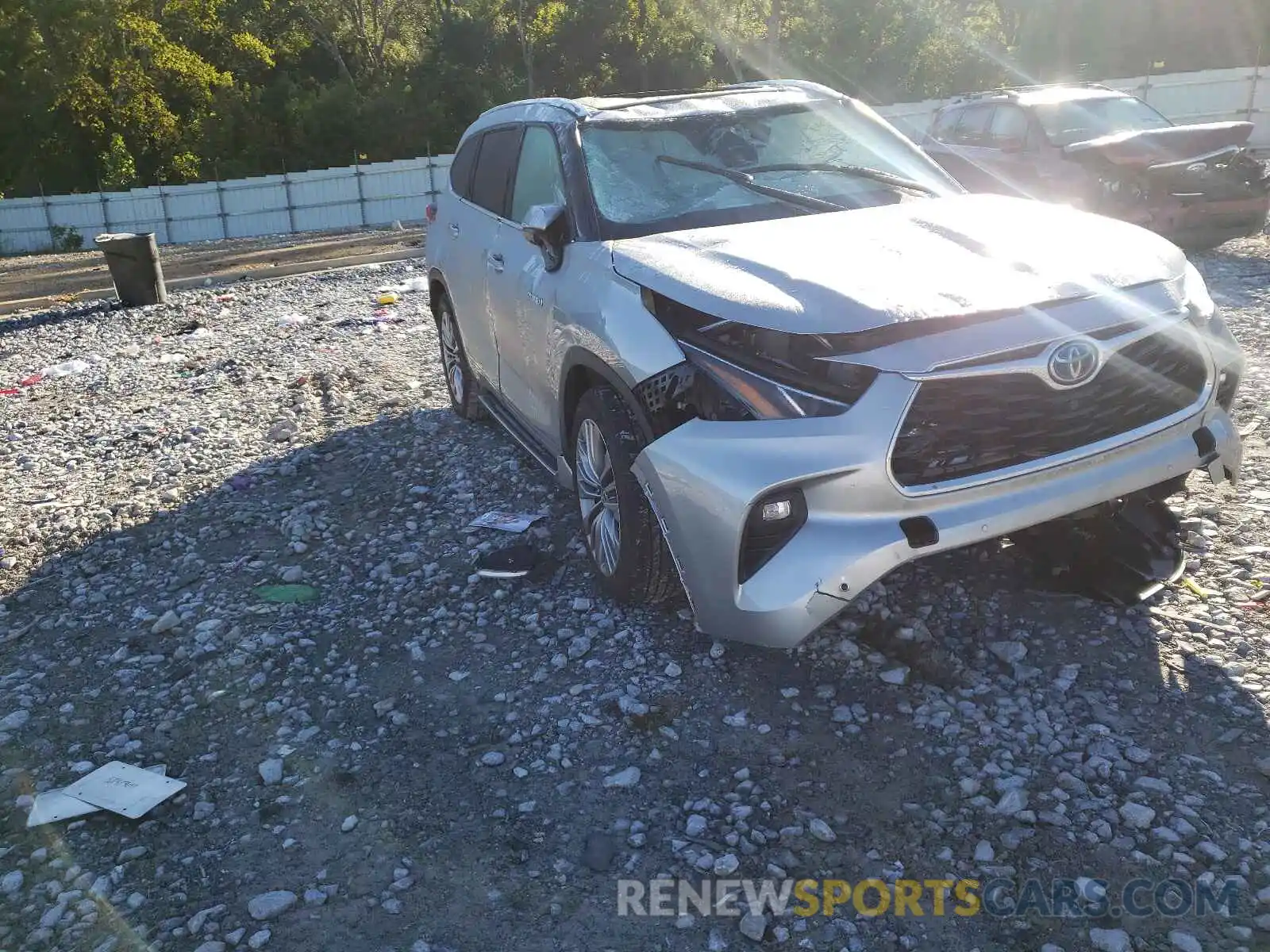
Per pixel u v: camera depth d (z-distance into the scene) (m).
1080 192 9.79
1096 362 3.24
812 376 3.21
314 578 4.82
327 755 3.43
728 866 2.76
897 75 50.94
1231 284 8.93
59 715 3.87
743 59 55.34
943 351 3.11
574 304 4.09
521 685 3.72
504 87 54.72
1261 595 3.74
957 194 4.54
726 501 3.23
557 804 3.09
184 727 3.71
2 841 3.17
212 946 2.64
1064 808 2.86
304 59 61.84
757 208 4.35
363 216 33.44
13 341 12.23
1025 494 3.24
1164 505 4.07
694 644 3.82
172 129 52.91
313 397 8.02
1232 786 2.88
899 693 3.44
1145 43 41.66
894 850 2.79
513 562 4.58
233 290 14.44
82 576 5.13
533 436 5.20
